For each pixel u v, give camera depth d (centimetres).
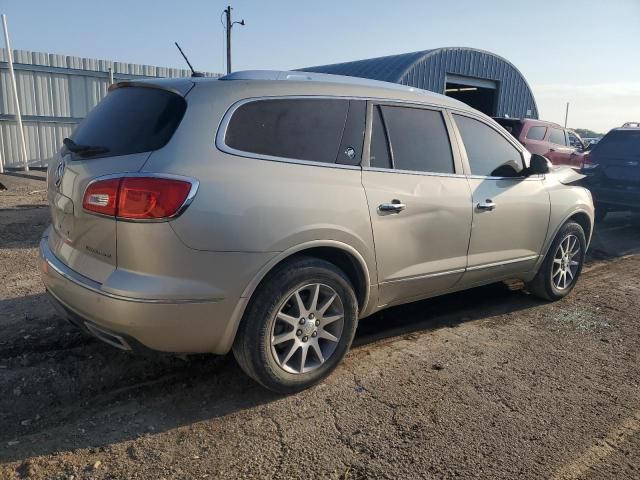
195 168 290
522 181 480
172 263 282
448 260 416
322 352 351
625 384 372
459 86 2098
